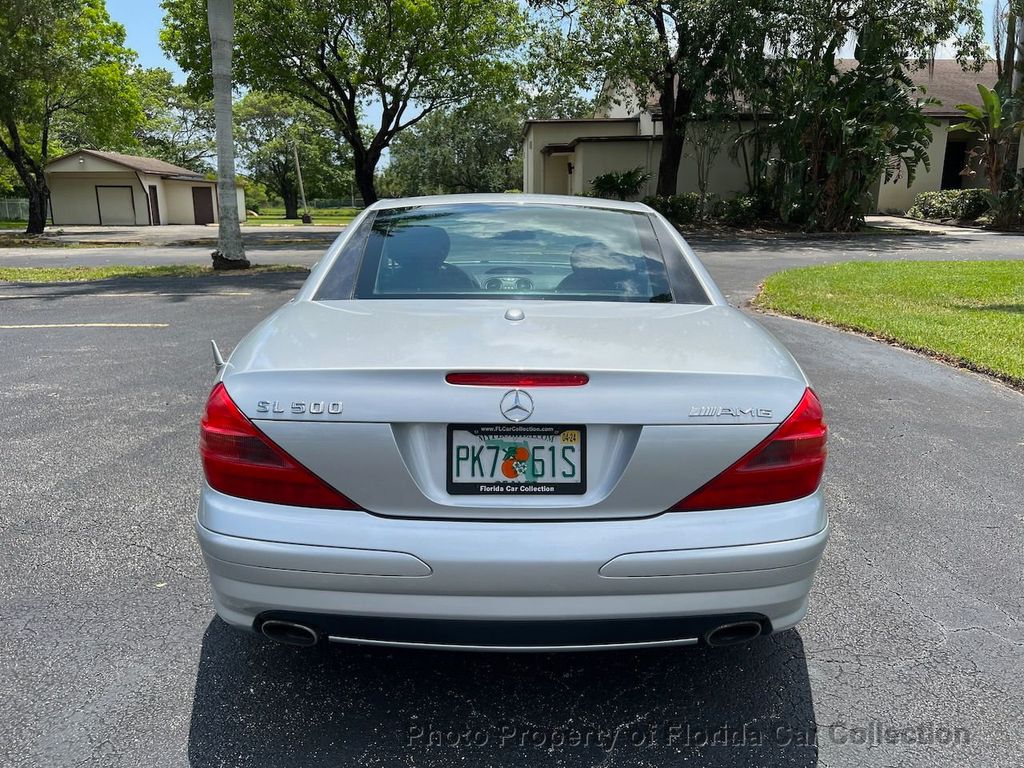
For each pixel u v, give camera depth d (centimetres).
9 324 852
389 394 200
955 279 1218
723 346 229
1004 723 234
